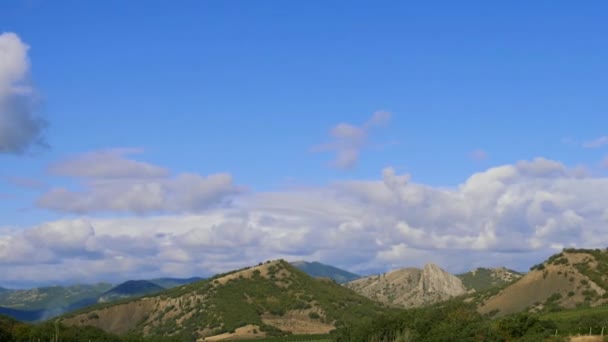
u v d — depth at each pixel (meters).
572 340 176.88
